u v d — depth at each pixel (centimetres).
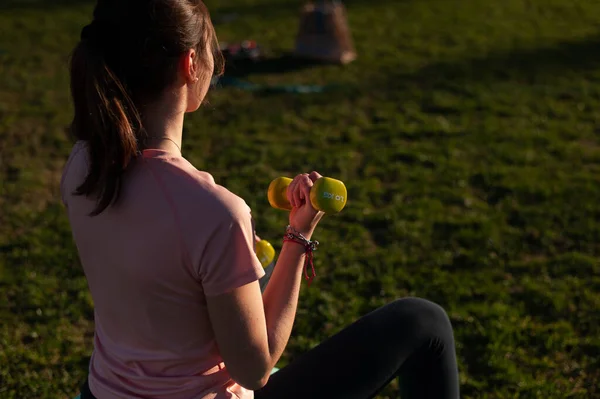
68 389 290
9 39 858
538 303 346
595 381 293
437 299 353
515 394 283
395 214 438
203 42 131
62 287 362
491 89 679
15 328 329
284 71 752
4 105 637
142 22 123
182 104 132
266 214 445
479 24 942
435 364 169
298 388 156
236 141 562
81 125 127
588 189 465
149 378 132
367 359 158
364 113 627
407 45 848
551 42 848
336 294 357
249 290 125
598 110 622
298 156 532
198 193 123
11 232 418
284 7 1056
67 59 132
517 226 424
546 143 549
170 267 123
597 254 394
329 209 142
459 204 454
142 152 127
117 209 126
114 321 134
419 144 551
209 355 133
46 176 500
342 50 781
